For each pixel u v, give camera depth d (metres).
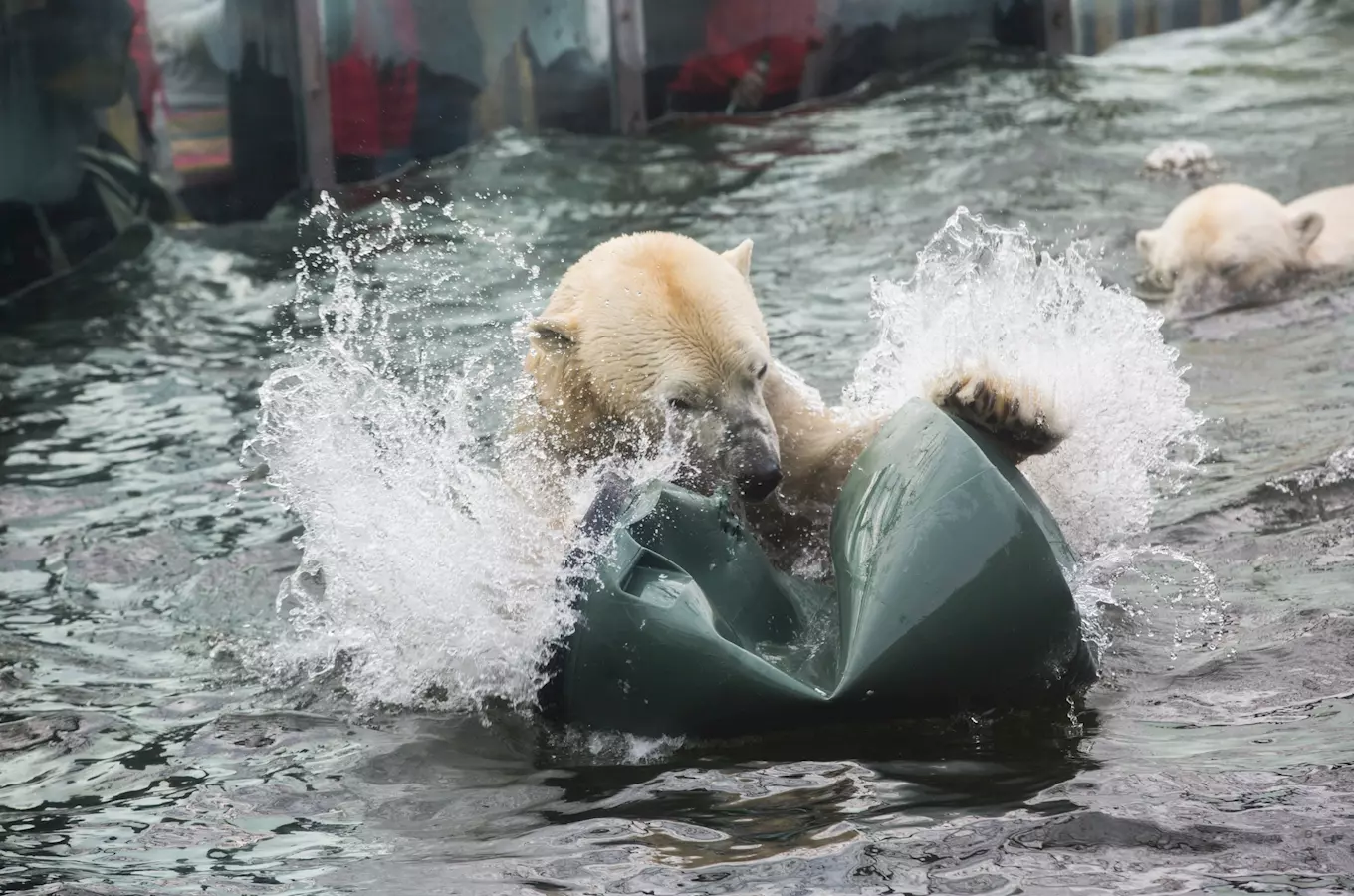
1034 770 5.04
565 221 19.14
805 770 5.20
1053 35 28.42
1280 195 18.81
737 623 5.89
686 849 4.61
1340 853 4.15
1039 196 19.14
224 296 17.14
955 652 5.35
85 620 8.12
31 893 4.70
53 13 19.53
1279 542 7.66
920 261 8.48
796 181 20.69
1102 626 6.62
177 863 4.96
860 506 5.77
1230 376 11.56
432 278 15.86
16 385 13.97
